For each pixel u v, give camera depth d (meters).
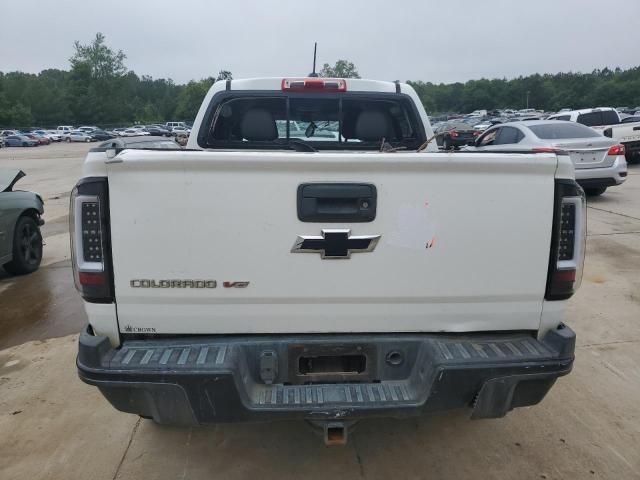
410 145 4.54
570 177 2.45
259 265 2.39
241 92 4.29
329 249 2.39
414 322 2.53
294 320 2.49
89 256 2.37
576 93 111.06
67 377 4.02
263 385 2.50
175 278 2.38
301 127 4.49
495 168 2.38
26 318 5.27
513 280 2.49
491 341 2.55
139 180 2.31
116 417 3.48
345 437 2.46
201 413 2.35
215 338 2.50
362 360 2.54
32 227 6.91
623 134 16.12
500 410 2.46
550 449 3.14
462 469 2.98
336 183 2.34
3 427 3.38
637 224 8.83
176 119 115.06
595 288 5.82
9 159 32.19
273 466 3.00
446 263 2.45
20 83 106.94
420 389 2.45
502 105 116.00
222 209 2.34
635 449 3.14
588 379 3.93
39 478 2.91
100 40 110.69
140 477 2.92
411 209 2.39
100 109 109.62
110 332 2.46
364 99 4.38
